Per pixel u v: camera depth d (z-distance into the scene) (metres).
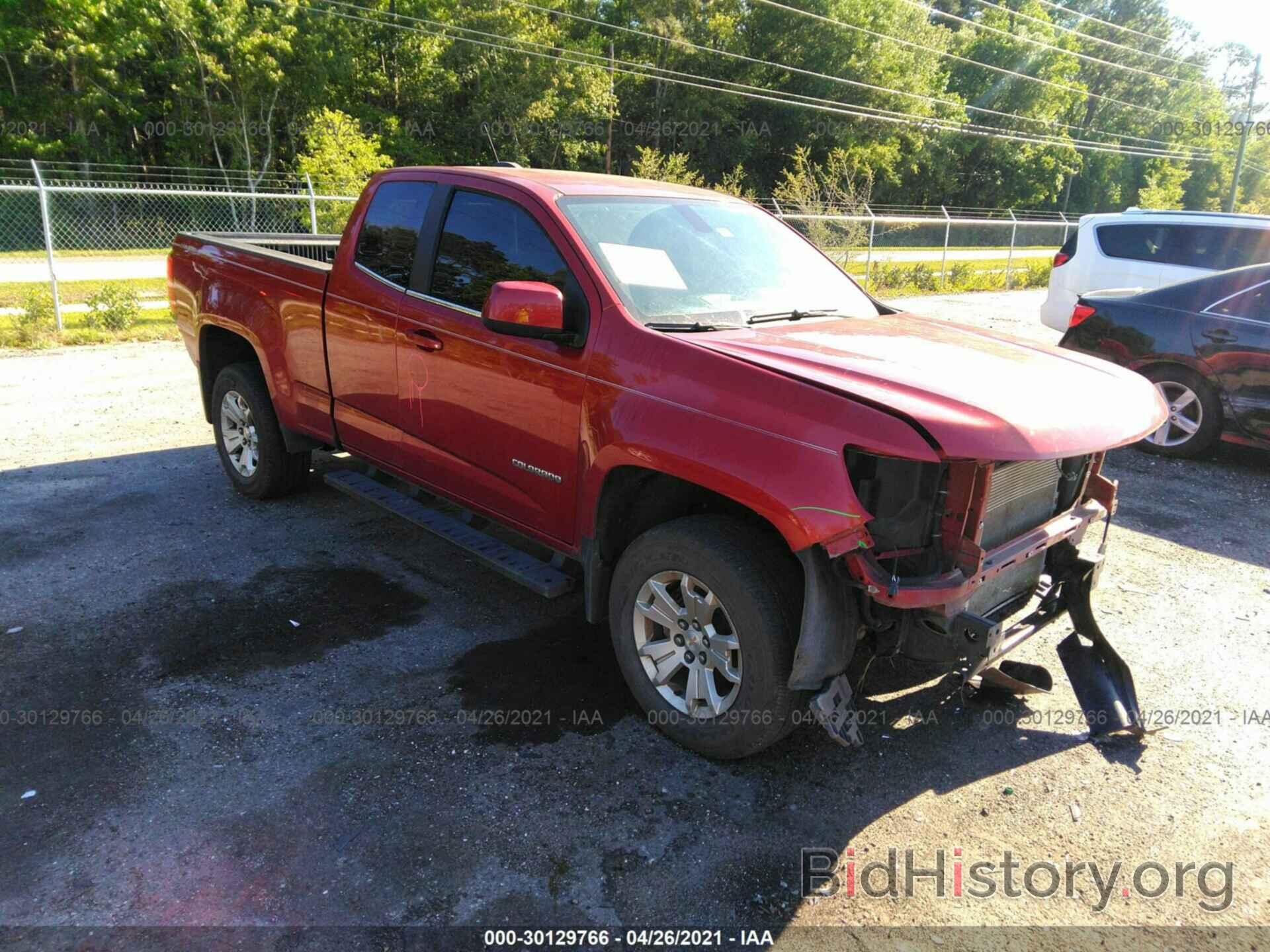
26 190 11.08
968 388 2.75
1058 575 3.51
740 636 2.85
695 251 3.75
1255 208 78.50
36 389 8.42
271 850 2.62
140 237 34.00
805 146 55.38
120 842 2.62
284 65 41.00
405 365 4.02
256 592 4.30
